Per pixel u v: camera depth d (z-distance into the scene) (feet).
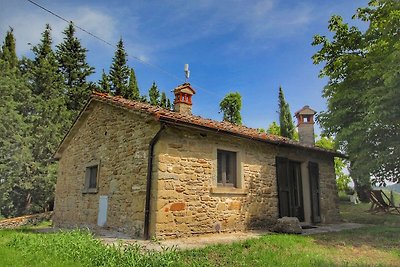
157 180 22.06
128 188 25.26
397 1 29.68
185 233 22.65
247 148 29.09
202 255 16.26
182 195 23.09
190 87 35.70
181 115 25.70
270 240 20.35
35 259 14.03
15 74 65.00
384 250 18.80
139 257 14.24
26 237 19.58
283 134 88.94
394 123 28.35
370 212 43.78
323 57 37.17
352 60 32.91
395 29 29.84
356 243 21.07
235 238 22.58
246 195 27.84
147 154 23.73
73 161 36.14
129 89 82.79
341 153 38.68
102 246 16.40
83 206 31.83
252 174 28.94
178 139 23.86
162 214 21.68
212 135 26.16
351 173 35.88
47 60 71.20
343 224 34.71
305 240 21.36
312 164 36.01
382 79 29.37
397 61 26.61
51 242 17.42
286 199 32.14
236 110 77.36
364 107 31.99
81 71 81.35
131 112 25.66
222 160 27.20
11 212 60.39
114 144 28.63
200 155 24.99
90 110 33.78
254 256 16.14
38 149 59.88
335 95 33.35
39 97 63.36
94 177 31.71
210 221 24.48
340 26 36.37
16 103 58.59
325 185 37.42
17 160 54.08
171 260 14.20
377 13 32.12
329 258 16.10
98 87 78.54
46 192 58.65
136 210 23.65
